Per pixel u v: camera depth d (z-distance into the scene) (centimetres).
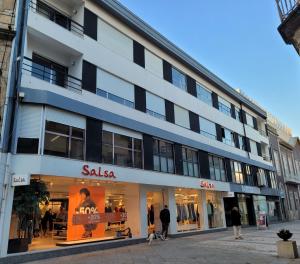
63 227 1523
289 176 4053
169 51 2166
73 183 1504
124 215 1568
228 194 2483
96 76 1582
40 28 1360
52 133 1276
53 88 1334
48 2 1546
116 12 1759
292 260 999
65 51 1507
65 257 1164
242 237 1728
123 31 1828
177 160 2012
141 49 1945
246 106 3331
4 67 1209
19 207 1107
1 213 1063
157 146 1888
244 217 2756
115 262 1033
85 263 1026
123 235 1563
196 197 2222
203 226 2167
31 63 1408
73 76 1520
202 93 2552
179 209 2009
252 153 3184
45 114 1255
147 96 1906
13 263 1041
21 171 1143
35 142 1203
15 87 1205
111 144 1560
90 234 1380
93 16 1653
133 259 1088
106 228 1606
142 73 1898
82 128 1423
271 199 3406
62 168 1260
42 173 1173
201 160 2270
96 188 1453
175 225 1900
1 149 1112
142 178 1670
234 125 2959
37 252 1119
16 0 1306
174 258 1091
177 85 2241
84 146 1410
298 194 4334
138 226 1641
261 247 1323
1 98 1172
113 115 1588
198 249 1311
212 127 2555
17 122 1185
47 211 1598
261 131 3681
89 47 1577
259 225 2411
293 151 4562
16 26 1268
